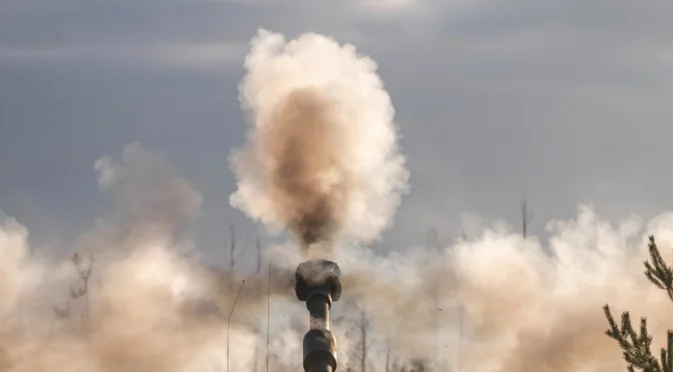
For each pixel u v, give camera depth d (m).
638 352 85.94
